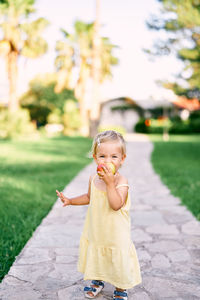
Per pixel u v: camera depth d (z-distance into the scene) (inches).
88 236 101.5
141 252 139.6
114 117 1512.1
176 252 139.8
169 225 176.2
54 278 116.3
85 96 1280.8
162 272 121.3
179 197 241.0
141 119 1428.4
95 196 98.6
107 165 91.4
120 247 96.0
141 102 1481.3
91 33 1140.5
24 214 192.4
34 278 116.0
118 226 96.8
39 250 140.6
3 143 720.3
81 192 257.6
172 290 108.8
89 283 113.1
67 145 685.9
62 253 137.9
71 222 179.9
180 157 504.7
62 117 1254.3
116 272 95.5
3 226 170.2
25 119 948.6
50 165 390.9
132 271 98.1
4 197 225.0
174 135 1273.4
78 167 387.2
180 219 187.0
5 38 932.0
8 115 911.0
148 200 234.1
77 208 207.2
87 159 466.0
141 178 329.1
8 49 938.7
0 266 125.6
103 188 98.7
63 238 155.3
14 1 896.9
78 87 1285.7
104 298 103.9
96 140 99.8
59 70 1261.1
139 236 159.3
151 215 195.6
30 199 225.1
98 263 97.7
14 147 625.3
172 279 116.1
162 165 412.5
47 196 235.1
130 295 105.3
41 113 1337.4
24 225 171.3
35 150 573.9
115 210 93.4
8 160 427.8
